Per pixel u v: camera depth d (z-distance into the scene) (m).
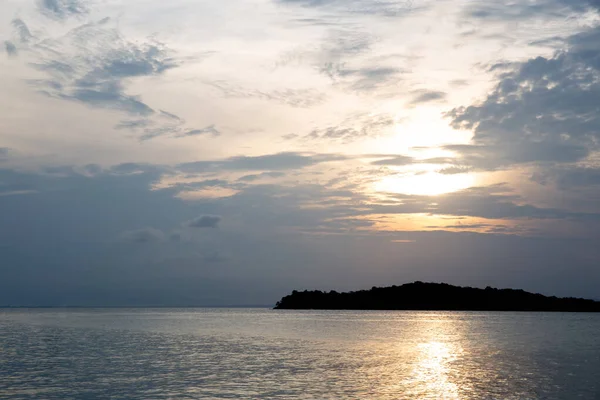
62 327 132.25
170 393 40.97
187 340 90.81
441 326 138.50
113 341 88.94
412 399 38.53
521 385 43.81
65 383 45.44
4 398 39.38
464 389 42.16
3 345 81.38
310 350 73.38
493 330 120.38
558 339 92.50
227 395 40.12
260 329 123.25
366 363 58.41
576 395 39.72
